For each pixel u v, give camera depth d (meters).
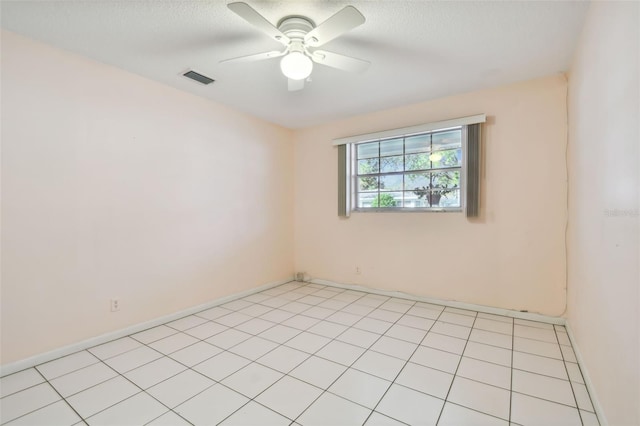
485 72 2.79
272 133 4.35
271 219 4.33
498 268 3.16
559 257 2.87
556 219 2.87
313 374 2.07
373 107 3.72
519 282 3.06
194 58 2.53
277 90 3.20
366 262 4.05
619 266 1.35
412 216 3.68
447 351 2.38
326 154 4.39
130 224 2.78
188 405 1.76
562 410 1.69
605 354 1.55
